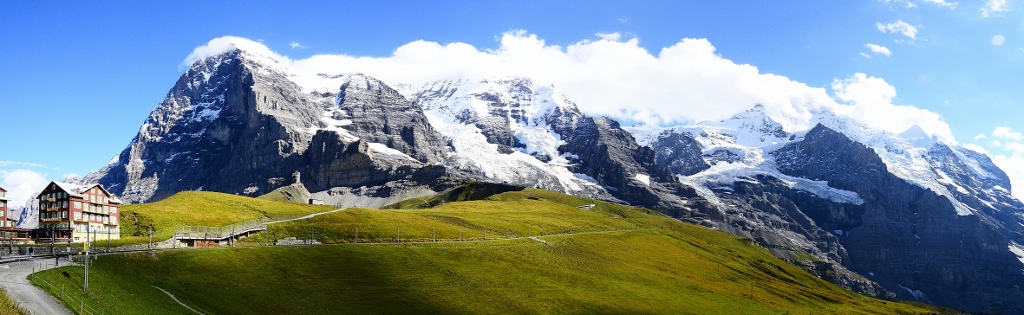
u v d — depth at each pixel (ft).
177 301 475.31
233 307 497.46
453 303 617.62
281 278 590.14
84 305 389.19
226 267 581.53
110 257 529.04
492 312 614.75
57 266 464.65
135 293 459.73
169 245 643.86
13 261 480.23
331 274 628.69
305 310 529.04
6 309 340.80
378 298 592.19
